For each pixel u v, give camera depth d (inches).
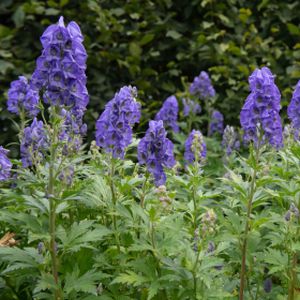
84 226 60.2
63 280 64.7
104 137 65.4
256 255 65.2
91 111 123.2
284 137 80.9
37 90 58.7
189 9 140.9
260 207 91.8
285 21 140.0
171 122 114.1
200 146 72.6
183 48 140.8
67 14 131.7
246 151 119.8
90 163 73.2
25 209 65.3
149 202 65.5
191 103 123.9
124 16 140.5
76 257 64.5
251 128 62.3
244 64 138.8
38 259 59.7
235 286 66.6
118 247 63.8
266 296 69.1
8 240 63.7
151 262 61.0
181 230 64.4
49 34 57.7
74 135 71.6
